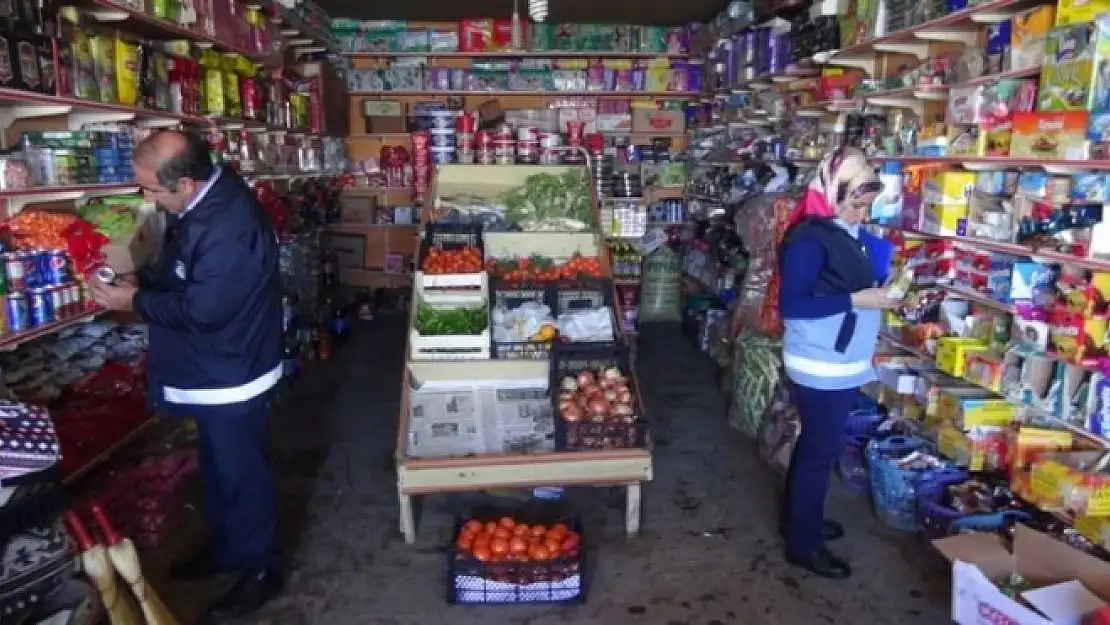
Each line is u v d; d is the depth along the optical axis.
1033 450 2.84
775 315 4.32
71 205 3.12
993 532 2.72
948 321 3.31
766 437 3.94
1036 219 2.75
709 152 6.68
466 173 4.55
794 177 4.97
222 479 2.65
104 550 2.09
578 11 6.76
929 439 3.39
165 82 3.69
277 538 3.13
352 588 2.85
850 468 3.61
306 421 4.54
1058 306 2.65
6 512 1.94
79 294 2.90
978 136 3.05
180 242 2.47
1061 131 2.59
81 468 2.93
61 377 3.22
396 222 7.52
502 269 3.91
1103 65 2.43
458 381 3.43
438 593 2.82
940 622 2.65
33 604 1.96
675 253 7.15
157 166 2.33
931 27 3.33
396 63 7.39
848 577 2.91
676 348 6.15
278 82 5.40
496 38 7.26
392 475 3.81
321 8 6.62
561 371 3.32
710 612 2.71
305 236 5.64
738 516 3.40
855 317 2.69
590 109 7.44
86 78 2.99
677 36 7.36
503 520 2.87
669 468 3.90
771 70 5.23
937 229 3.30
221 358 2.53
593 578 2.91
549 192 4.28
